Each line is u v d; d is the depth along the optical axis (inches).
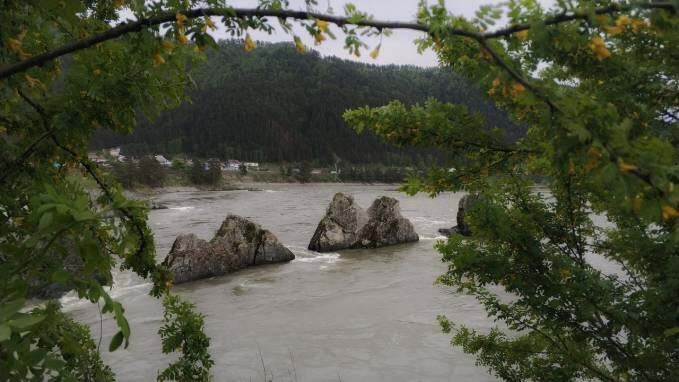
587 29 63.8
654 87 114.7
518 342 219.8
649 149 57.5
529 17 61.7
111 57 90.2
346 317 618.2
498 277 158.1
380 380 441.1
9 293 45.9
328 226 1144.2
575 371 193.5
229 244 935.7
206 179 4448.8
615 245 169.5
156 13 69.9
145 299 681.6
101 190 105.3
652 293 135.5
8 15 74.6
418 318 603.5
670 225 130.7
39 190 86.0
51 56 68.4
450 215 1831.9
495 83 66.2
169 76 93.2
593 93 121.2
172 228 1471.5
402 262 979.9
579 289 141.9
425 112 129.5
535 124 112.0
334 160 7190.0
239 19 67.2
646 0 56.1
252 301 701.3
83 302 641.6
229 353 500.7
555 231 178.5
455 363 471.5
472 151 129.6
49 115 92.1
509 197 187.8
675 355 143.5
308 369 463.5
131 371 450.3
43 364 44.9
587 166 58.2
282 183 5452.8
